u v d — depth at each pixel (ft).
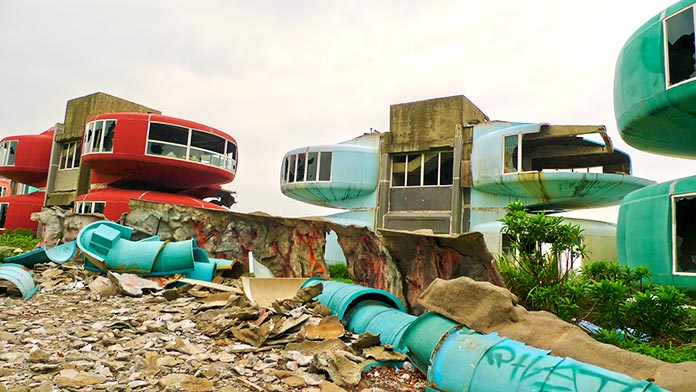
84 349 18.60
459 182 67.05
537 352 13.42
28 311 25.72
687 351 18.72
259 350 19.36
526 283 23.67
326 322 21.38
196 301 30.01
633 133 42.57
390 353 18.10
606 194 59.62
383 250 29.55
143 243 37.22
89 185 96.12
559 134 57.26
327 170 78.89
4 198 108.27
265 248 46.34
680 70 35.22
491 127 66.39
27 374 15.38
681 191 35.09
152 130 83.82
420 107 74.38
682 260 35.45
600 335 19.90
